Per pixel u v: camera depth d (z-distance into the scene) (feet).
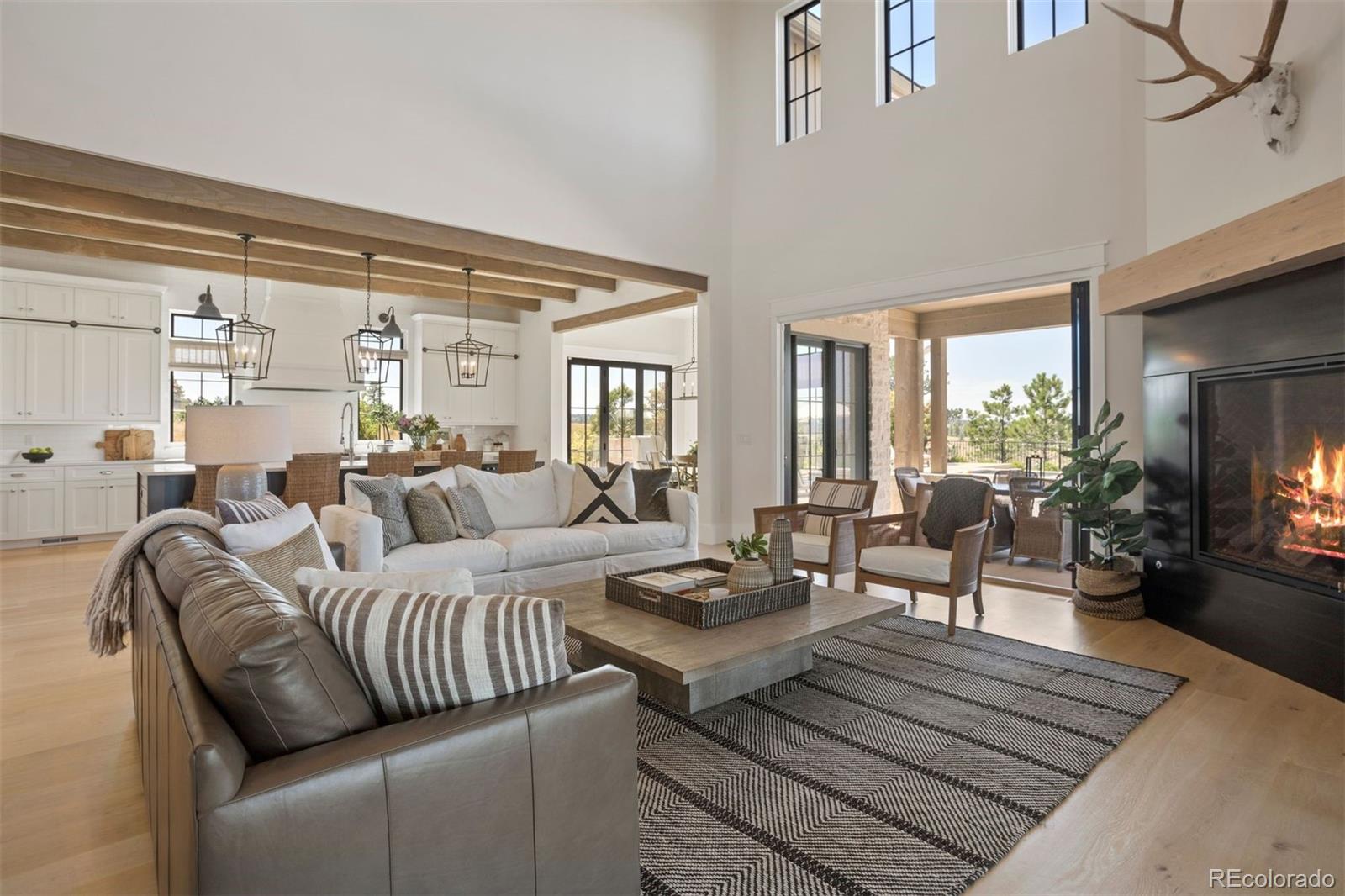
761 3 21.80
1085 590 13.74
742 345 22.24
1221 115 11.22
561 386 30.40
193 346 24.61
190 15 12.94
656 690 9.36
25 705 9.31
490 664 4.33
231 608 4.22
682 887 5.58
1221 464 11.55
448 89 16.28
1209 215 11.50
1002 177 16.14
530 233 17.69
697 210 21.53
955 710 9.10
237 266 22.02
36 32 11.51
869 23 18.89
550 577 14.49
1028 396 27.99
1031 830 6.36
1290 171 9.74
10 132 11.25
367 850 3.57
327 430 27.58
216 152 13.15
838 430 24.41
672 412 36.73
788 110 21.49
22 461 21.35
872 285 18.67
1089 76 14.80
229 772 3.21
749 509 22.02
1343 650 9.15
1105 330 14.48
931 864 5.85
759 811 6.70
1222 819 6.51
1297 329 9.72
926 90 17.58
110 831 6.40
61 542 21.26
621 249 19.62
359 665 4.36
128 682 10.19
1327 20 9.07
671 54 20.99
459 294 27.94
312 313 25.43
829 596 10.78
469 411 30.73
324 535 13.10
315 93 14.35
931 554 12.98
